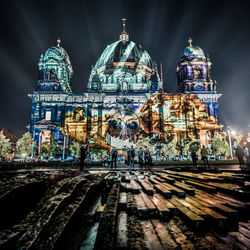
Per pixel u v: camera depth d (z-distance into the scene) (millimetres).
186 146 47031
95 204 5484
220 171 9961
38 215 3795
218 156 45094
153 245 2967
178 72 60875
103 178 8422
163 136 49594
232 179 7402
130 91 55438
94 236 3527
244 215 4242
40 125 47469
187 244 2982
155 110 51875
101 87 56625
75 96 52500
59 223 3525
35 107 51375
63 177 6926
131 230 3555
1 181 5395
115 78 62812
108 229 3299
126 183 8250
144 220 4102
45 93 52219
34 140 46750
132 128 51938
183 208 4438
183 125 50781
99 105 51938
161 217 4125
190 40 60406
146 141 46844
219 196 5648
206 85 54594
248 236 3266
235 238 3193
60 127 49406
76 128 49969
